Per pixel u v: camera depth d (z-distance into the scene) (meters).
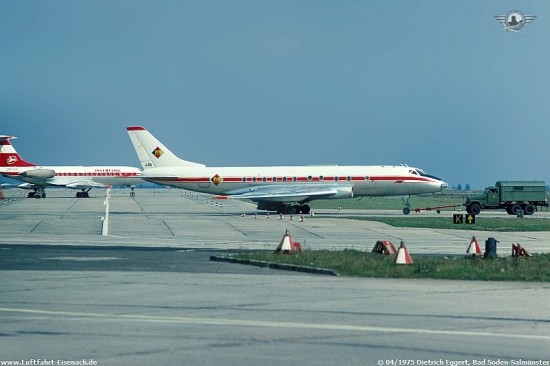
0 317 35.53
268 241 85.00
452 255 68.38
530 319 35.16
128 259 62.97
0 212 158.38
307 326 33.34
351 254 62.53
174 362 26.67
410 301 40.41
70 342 30.05
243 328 32.91
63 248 74.31
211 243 81.81
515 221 124.88
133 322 34.28
